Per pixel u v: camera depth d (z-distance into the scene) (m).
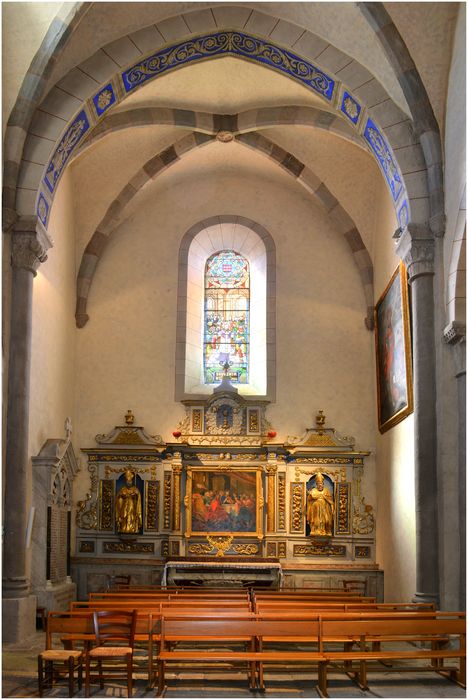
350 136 18.89
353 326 22.45
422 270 15.43
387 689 11.16
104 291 22.70
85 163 21.39
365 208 22.09
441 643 13.55
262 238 23.03
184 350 22.41
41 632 16.25
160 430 21.98
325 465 21.72
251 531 21.34
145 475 21.69
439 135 15.51
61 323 20.72
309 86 17.69
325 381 22.20
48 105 15.99
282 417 22.03
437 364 15.18
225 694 10.78
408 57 15.17
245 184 23.39
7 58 15.16
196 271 23.38
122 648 10.57
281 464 21.62
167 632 10.98
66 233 21.27
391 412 19.27
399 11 14.80
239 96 19.52
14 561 15.05
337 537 21.36
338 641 12.21
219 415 21.98
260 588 19.03
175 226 23.17
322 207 23.03
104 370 22.30
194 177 23.34
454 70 14.90
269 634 11.02
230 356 23.20
